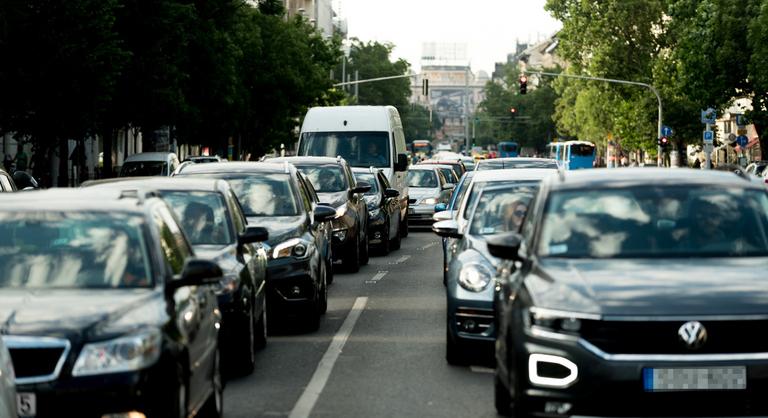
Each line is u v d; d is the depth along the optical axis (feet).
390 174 258.16
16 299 59.62
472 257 97.25
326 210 131.95
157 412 56.18
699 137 638.12
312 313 117.70
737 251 69.36
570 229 71.00
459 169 410.72
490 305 93.76
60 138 275.18
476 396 83.92
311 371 94.79
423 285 166.40
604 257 68.95
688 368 60.03
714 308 60.54
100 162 528.22
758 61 392.06
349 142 261.65
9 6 249.96
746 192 73.46
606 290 62.44
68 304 58.75
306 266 117.19
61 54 253.24
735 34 424.46
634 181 74.33
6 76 253.85
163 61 323.98
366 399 83.15
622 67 640.17
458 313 94.99
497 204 108.06
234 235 99.14
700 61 432.25
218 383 71.67
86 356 55.47
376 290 159.43
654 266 66.39
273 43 525.75
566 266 67.05
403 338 113.60
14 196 70.13
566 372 60.90
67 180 318.24
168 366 57.26
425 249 244.42
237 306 89.76
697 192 73.26
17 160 322.34
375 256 223.51
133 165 335.67
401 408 79.82
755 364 60.18
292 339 113.19
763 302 60.90
